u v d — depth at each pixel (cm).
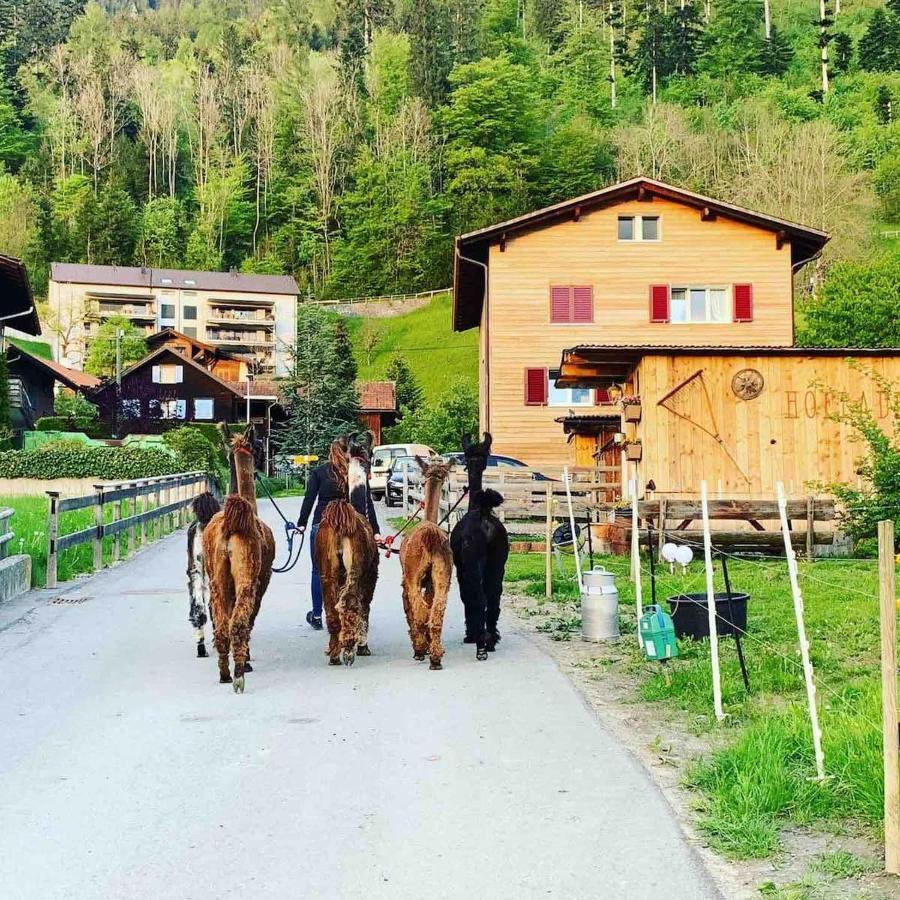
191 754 660
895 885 463
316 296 11912
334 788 593
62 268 10131
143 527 2162
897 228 8812
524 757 656
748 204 7544
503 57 11750
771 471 2005
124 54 15200
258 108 14075
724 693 800
